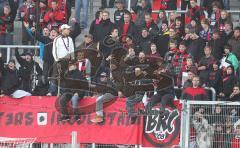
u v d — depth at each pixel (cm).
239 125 3572
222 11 4428
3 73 4044
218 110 3600
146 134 3794
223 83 3938
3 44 4691
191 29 4294
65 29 4141
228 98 3862
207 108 3612
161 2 4925
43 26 4691
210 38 4369
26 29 4659
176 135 3734
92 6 5084
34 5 4756
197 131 3612
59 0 4719
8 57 4438
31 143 3756
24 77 4153
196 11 4647
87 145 3869
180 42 4269
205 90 3844
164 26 4384
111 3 5100
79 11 4875
